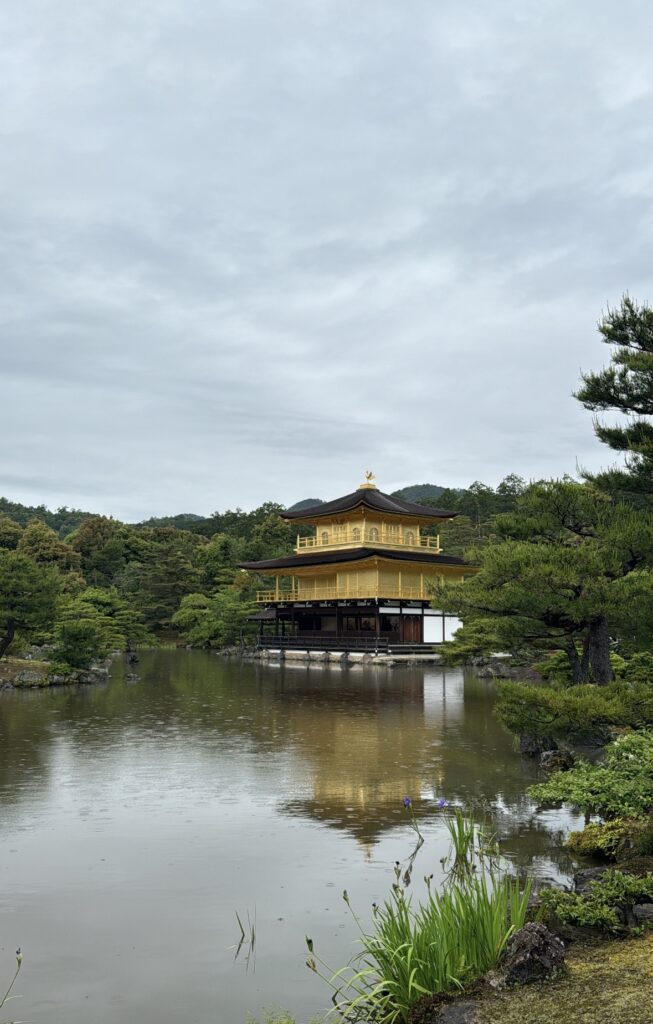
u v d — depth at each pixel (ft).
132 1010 23.72
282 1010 23.63
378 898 32.35
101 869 36.01
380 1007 22.70
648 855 34.17
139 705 98.17
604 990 21.33
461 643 122.11
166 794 50.55
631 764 42.32
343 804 48.06
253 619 227.81
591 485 55.67
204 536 405.80
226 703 100.99
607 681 53.83
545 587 50.14
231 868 36.17
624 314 53.93
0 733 75.15
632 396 53.62
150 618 275.80
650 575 48.52
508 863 36.55
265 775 56.29
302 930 29.40
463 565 210.18
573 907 27.22
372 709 95.09
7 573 124.06
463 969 22.82
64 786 52.75
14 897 32.73
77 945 28.19
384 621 208.85
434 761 61.77
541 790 42.39
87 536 334.03
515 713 49.88
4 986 25.25
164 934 29.09
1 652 128.47
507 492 378.12
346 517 222.28
